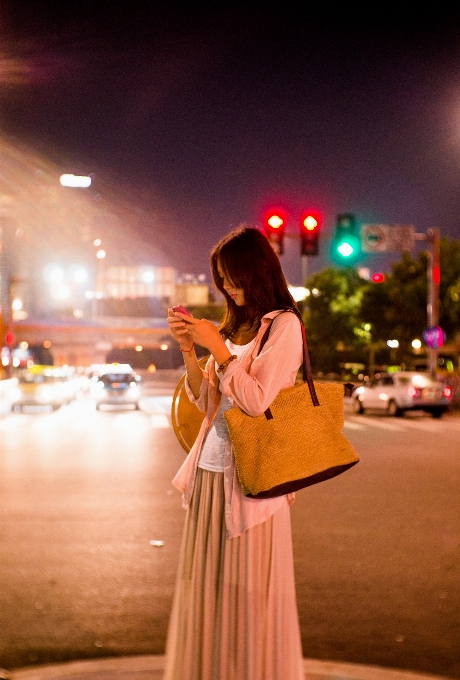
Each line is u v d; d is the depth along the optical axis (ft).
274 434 8.10
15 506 29.12
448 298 124.77
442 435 61.62
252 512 8.38
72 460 44.19
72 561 20.74
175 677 8.74
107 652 14.14
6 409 101.30
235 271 8.73
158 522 26.05
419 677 12.65
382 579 19.10
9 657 13.88
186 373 8.90
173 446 52.13
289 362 8.21
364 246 89.66
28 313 380.78
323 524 25.66
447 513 27.58
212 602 8.63
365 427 70.49
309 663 13.28
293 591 8.79
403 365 149.59
